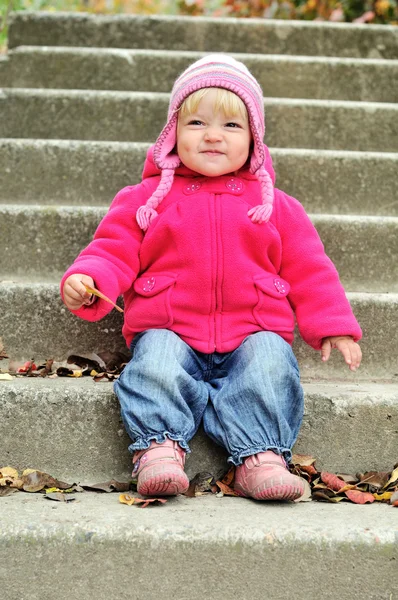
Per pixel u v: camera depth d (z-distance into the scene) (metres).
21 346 2.42
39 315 2.41
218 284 2.09
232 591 1.56
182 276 2.10
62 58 3.94
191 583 1.56
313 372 2.42
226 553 1.56
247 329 2.08
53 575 1.55
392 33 4.41
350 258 2.75
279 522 1.62
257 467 1.81
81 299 1.97
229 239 2.11
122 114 3.53
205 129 2.15
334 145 3.59
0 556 1.55
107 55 3.93
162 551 1.56
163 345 1.97
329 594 1.57
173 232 2.12
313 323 2.08
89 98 3.53
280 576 1.57
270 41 4.36
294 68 3.96
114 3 6.97
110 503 1.76
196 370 2.07
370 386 2.28
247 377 1.92
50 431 1.99
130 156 3.12
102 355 2.40
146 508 1.72
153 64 3.94
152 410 1.84
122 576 1.56
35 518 1.61
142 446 1.82
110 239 2.14
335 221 2.74
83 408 1.99
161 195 2.17
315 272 2.16
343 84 3.99
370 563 1.57
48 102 3.53
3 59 3.95
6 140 3.11
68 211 2.71
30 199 3.11
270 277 2.14
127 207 2.19
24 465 1.99
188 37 4.32
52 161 3.11
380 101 4.01
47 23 4.28
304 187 3.14
